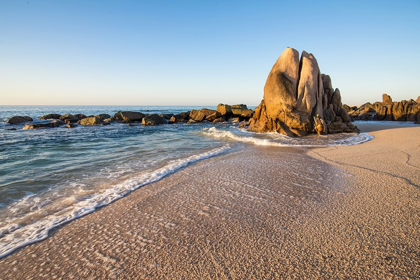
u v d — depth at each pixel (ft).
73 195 18.11
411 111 94.94
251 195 17.53
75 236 12.46
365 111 114.93
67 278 9.33
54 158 31.37
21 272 9.76
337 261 9.50
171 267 9.71
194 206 15.84
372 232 11.51
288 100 54.03
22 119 99.96
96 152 35.86
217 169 25.27
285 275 8.87
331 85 63.31
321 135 51.06
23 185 20.39
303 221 13.08
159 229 12.90
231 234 12.09
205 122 117.29
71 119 113.80
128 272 9.52
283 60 57.52
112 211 15.35
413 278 8.28
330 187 18.58
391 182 18.74
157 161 29.43
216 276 9.02
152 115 106.01
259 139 46.68
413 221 12.38
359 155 29.43
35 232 12.94
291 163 27.43
